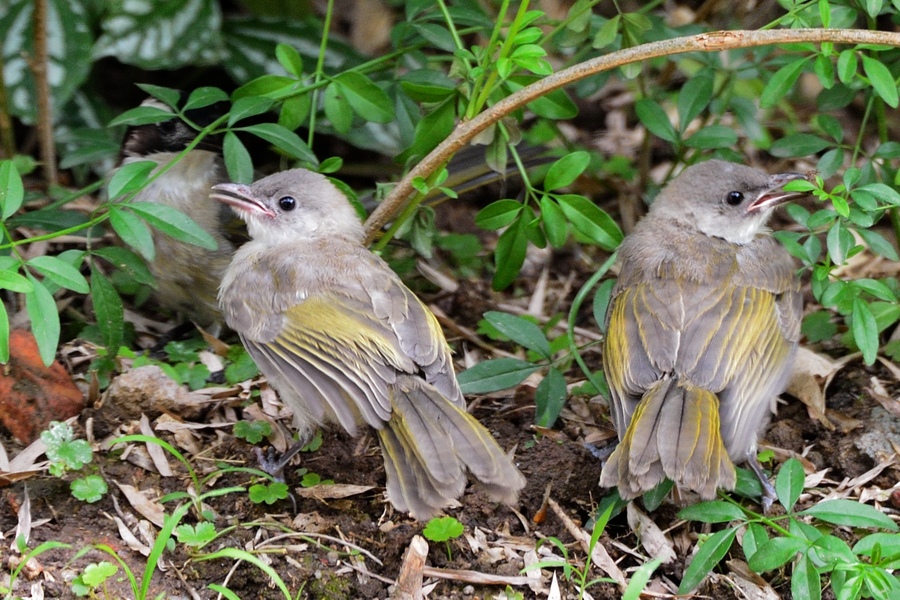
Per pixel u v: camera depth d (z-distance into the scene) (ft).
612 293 31.94
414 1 35.68
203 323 38.55
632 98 50.42
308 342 29.22
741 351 28.63
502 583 27.66
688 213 32.37
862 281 31.19
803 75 51.01
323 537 28.71
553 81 29.50
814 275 31.78
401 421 27.20
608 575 28.22
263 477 30.58
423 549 26.96
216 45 43.88
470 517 29.48
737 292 29.84
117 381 31.73
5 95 40.73
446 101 32.83
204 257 36.76
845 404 33.96
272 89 33.78
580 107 50.24
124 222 28.71
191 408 32.35
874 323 30.71
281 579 26.96
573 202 32.50
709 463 25.64
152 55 43.19
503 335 37.47
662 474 25.59
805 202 44.39
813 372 34.09
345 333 28.76
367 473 30.89
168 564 27.61
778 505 30.14
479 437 26.73
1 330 26.43
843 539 29.22
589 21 33.37
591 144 48.96
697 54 38.96
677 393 27.27
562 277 42.45
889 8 33.86
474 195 46.68
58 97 42.45
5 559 27.07
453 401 27.94
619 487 25.73
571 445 31.48
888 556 25.41
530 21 29.73
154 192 37.70
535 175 45.39
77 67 42.70
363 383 27.81
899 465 31.14
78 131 39.99
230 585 27.50
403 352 28.25
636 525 29.50
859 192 29.89
